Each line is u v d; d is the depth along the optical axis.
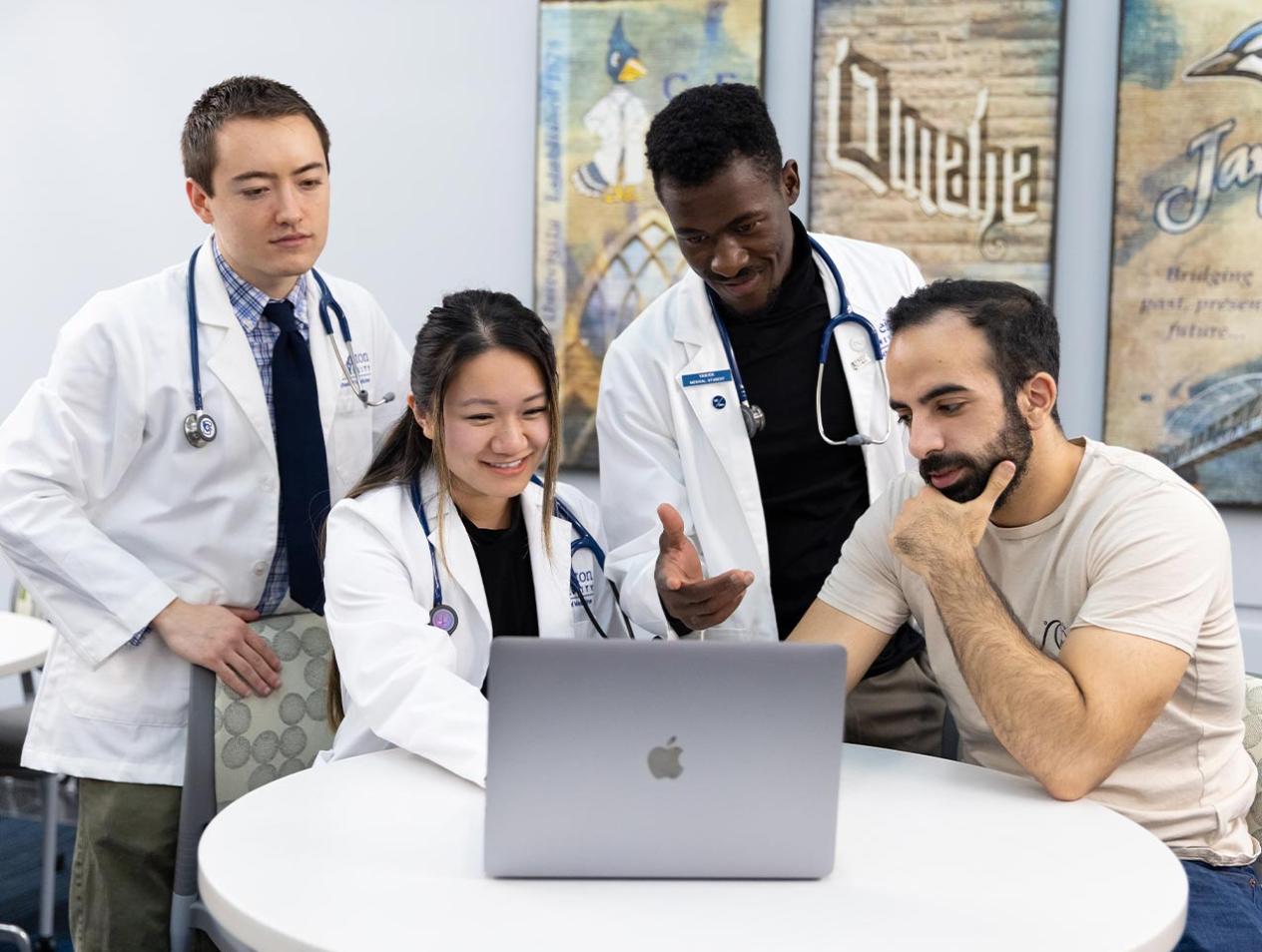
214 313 1.98
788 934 1.11
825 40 2.88
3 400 3.59
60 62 3.45
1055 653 1.59
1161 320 2.74
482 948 1.08
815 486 2.02
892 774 1.53
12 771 2.66
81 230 3.48
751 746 1.20
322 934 1.10
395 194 3.25
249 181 1.87
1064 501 1.56
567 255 3.10
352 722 1.69
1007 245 2.81
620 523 2.08
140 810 1.97
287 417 2.01
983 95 2.80
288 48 3.29
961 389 1.48
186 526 2.00
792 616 2.03
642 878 1.22
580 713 1.18
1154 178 2.72
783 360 2.03
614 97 3.03
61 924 2.86
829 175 2.90
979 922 1.13
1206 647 1.53
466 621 1.73
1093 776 1.43
